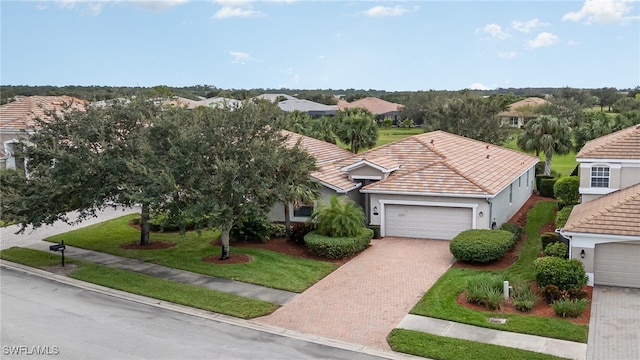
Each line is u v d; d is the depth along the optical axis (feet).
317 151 110.42
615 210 63.41
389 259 76.59
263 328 53.88
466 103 178.60
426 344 48.70
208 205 66.59
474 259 71.67
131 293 64.23
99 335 51.65
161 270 72.64
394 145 107.86
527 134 144.66
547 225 95.40
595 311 55.36
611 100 373.61
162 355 47.29
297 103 323.57
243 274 69.82
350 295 62.90
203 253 80.07
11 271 73.46
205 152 69.05
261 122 72.54
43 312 57.88
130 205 79.87
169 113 77.36
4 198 72.90
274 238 88.17
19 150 77.36
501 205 92.79
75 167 72.95
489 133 173.88
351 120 163.02
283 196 71.26
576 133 158.20
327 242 76.33
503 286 59.21
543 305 57.16
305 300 61.67
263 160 68.49
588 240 62.18
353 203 82.17
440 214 86.43
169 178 64.85
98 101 89.97
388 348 48.93
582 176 79.92
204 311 58.59
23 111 137.80
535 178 137.49
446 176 88.33
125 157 75.15
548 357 45.44
